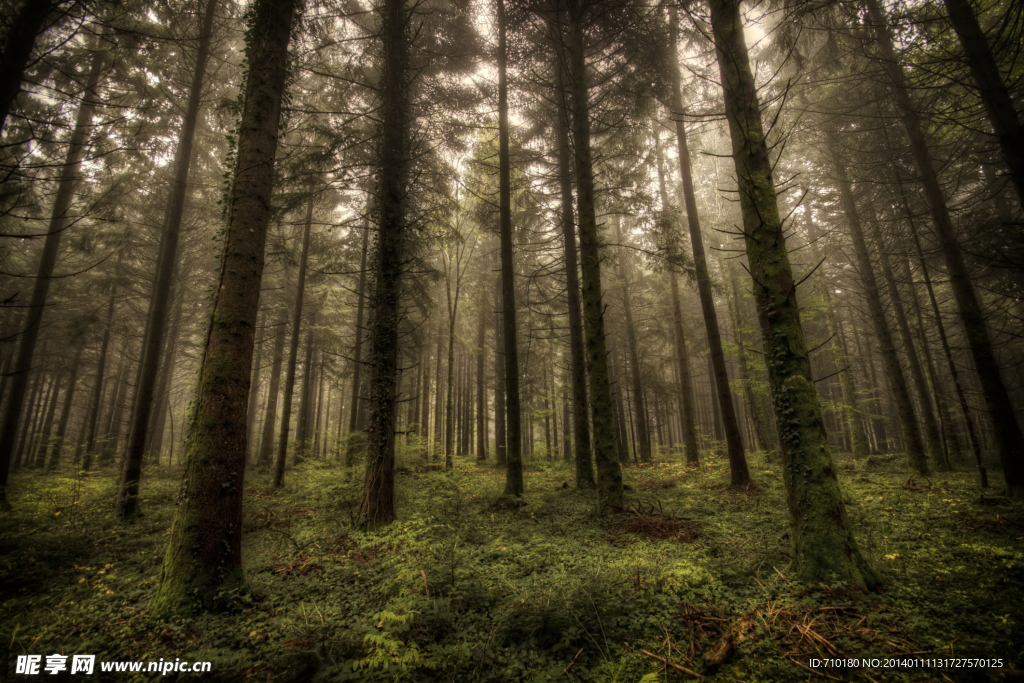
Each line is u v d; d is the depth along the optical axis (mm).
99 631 4332
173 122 13656
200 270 20203
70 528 8047
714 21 6344
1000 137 5898
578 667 3438
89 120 12562
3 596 5406
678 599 4371
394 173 9180
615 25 10633
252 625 4355
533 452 24000
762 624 3791
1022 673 2916
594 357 8445
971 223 10398
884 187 12203
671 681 3213
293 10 6867
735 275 17953
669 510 8430
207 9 11266
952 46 8758
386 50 9352
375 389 8492
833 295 20203
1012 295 11789
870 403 25547
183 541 4922
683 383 15305
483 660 3508
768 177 5699
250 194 5930
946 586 4289
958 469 12203
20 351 11414
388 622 3883
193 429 5332
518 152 13766
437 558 5703
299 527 8188
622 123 12289
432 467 15977
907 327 14883
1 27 5543
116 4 6777
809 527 4711
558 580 4840
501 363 20844
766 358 5441
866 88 11148
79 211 13125
